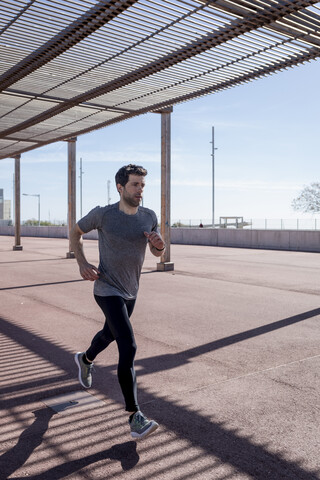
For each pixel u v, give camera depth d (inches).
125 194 121.0
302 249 847.1
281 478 101.5
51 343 210.7
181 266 557.9
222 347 204.7
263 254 759.7
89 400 145.0
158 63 299.9
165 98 390.9
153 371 172.1
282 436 121.0
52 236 1573.6
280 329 238.8
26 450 113.9
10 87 360.2
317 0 213.5
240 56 287.1
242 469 105.1
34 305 305.4
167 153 490.6
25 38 261.4
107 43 269.3
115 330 119.2
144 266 551.2
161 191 503.5
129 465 106.8
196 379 163.5
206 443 117.2
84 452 112.8
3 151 737.6
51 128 523.5
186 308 294.8
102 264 126.4
